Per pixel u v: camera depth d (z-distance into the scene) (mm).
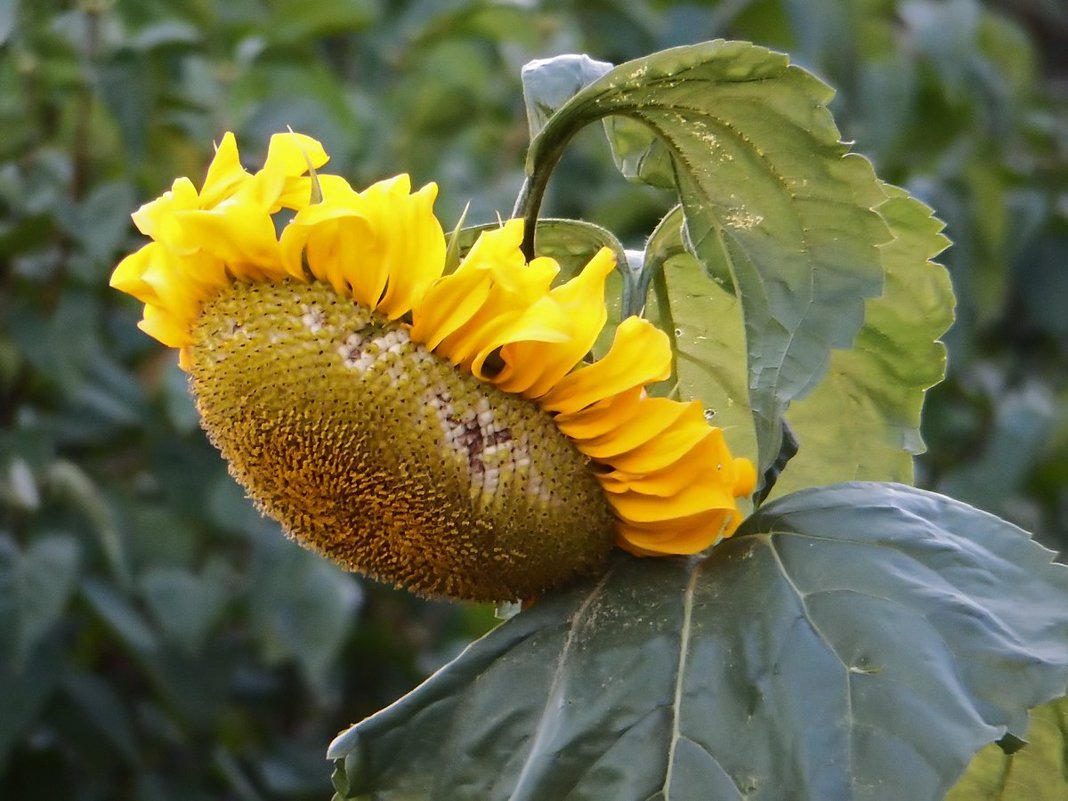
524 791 1406
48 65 2654
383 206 1437
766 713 1403
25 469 2486
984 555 1433
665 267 1568
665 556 1469
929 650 1396
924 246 1560
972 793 1590
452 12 2967
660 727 1412
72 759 2816
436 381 1442
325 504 1473
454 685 1449
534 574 1464
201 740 2920
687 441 1438
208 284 1473
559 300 1431
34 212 2561
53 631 2613
